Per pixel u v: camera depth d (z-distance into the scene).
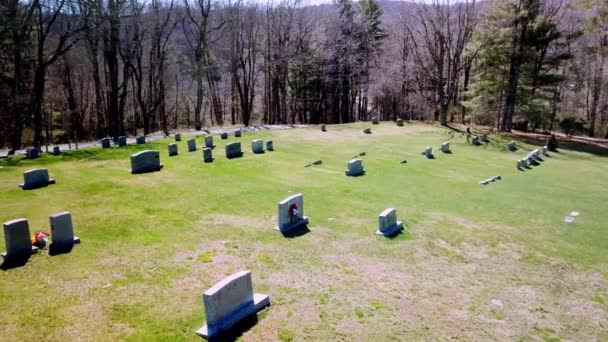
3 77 31.20
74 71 44.53
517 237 10.97
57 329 5.88
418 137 30.56
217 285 6.12
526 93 35.69
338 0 47.56
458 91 44.00
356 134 30.11
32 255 8.18
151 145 22.05
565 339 6.35
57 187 13.30
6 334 5.71
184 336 5.85
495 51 34.31
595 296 7.83
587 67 43.62
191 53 47.03
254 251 8.93
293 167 18.17
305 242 9.61
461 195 15.28
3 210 10.91
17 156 18.44
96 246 8.75
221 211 11.50
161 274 7.65
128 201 11.98
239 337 5.88
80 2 25.03
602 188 18.41
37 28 28.05
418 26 45.56
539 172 21.75
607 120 41.81
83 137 40.34
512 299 7.55
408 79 43.81
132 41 38.75
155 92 41.50
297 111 52.19
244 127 32.56
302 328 6.17
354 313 6.67
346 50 44.69
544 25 32.97
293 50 42.38
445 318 6.72
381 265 8.65
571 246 10.52
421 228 11.15
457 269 8.75
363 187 15.33
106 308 6.46
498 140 32.00
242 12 43.12
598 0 32.06
